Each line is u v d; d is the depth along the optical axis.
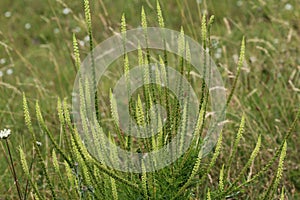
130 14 7.77
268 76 5.82
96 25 6.93
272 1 7.17
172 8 7.93
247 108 5.52
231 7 7.92
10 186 4.69
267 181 4.55
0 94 6.26
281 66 6.04
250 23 7.26
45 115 5.91
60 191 4.54
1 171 5.07
